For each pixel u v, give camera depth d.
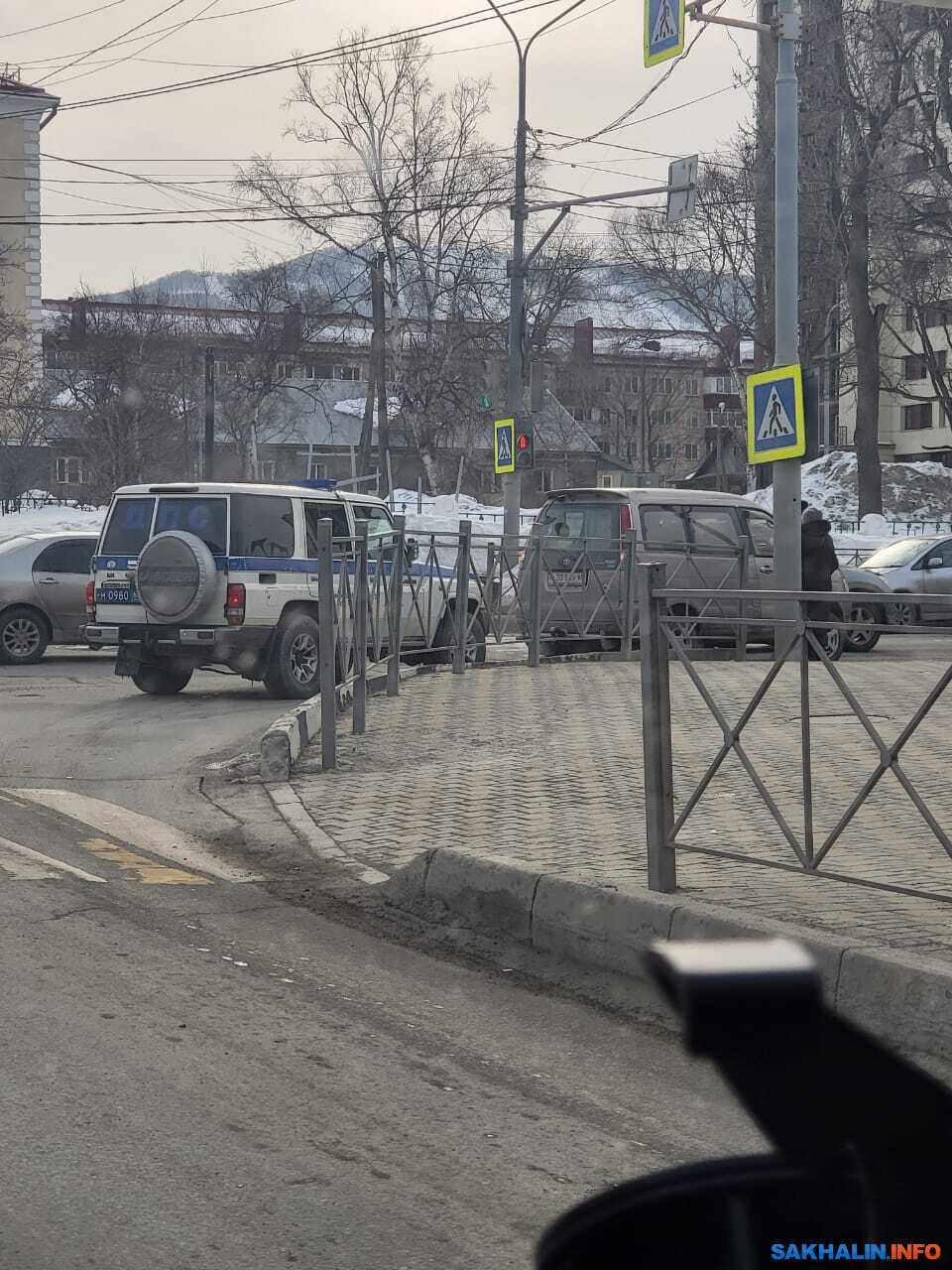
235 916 6.60
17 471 49.84
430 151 48.00
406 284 51.56
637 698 13.80
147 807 9.46
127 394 51.97
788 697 6.21
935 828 5.65
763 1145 1.00
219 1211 3.41
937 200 39.66
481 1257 3.20
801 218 41.91
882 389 46.44
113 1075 4.38
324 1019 5.09
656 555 18.50
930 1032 4.68
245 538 15.05
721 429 57.97
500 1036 4.99
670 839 6.41
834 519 49.19
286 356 66.38
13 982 5.31
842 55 39.56
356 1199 3.52
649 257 45.00
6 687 16.66
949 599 5.58
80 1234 3.26
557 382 92.38
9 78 59.66
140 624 15.21
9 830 8.38
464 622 15.91
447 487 74.31
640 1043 4.97
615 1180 3.69
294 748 10.67
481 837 8.07
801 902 6.21
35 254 60.16
